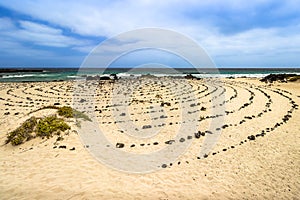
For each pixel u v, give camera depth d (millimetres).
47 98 24906
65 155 9602
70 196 6605
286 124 14344
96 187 7234
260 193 7402
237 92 27438
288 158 9742
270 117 15922
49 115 13734
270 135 12445
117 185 7500
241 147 10945
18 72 79375
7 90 30297
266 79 42844
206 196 7129
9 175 7891
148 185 7648
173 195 7094
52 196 6566
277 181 8086
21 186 7117
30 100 23797
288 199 7133
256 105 19875
